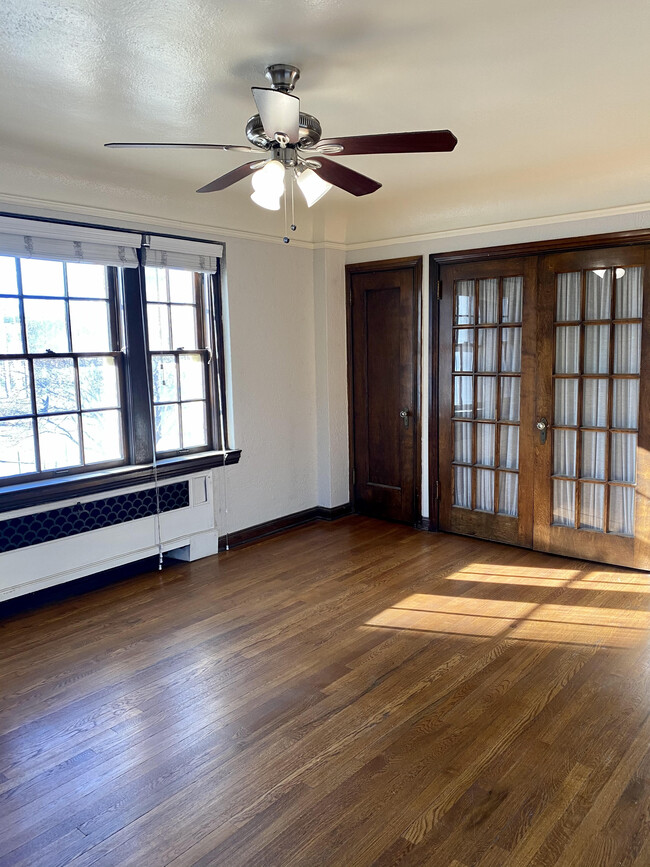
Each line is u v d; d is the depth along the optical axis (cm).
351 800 210
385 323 510
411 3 196
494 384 456
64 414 377
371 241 505
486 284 452
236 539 478
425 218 473
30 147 330
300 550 463
